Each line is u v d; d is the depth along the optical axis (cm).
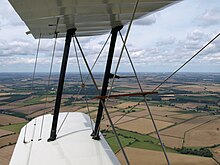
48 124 785
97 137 610
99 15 451
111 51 591
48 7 375
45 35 638
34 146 575
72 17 454
